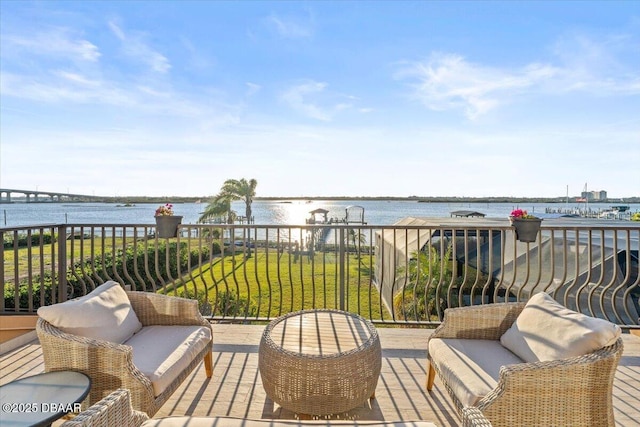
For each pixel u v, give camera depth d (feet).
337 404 6.09
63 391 5.17
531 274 20.58
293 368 6.12
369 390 6.44
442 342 7.17
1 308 10.48
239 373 8.45
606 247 18.07
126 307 7.57
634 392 7.66
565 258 10.99
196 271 39.47
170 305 8.08
